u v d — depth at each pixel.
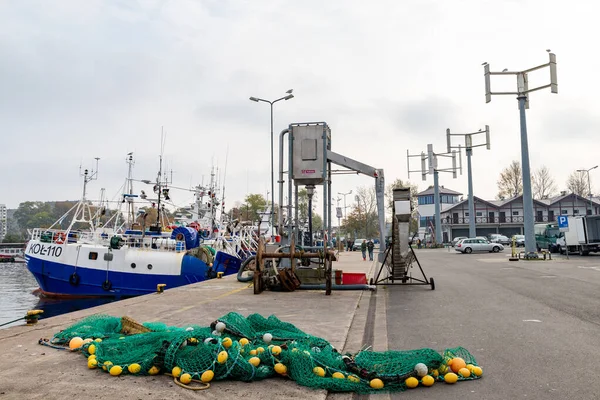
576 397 4.48
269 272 14.35
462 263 27.38
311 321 8.69
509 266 23.84
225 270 23.39
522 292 12.96
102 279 20.89
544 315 9.15
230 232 30.84
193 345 5.33
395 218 15.26
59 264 21.02
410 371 4.96
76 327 6.74
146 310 9.93
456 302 11.36
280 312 9.80
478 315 9.38
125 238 21.98
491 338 7.20
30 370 5.22
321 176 16.19
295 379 4.93
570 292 12.70
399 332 7.87
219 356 4.88
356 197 81.94
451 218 80.88
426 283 14.86
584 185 81.38
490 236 68.06
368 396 4.70
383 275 20.84
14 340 6.73
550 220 75.88
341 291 13.84
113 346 5.56
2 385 4.68
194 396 4.41
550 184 82.12
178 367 4.91
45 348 6.25
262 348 5.43
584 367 5.46
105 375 5.05
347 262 29.55
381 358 5.36
